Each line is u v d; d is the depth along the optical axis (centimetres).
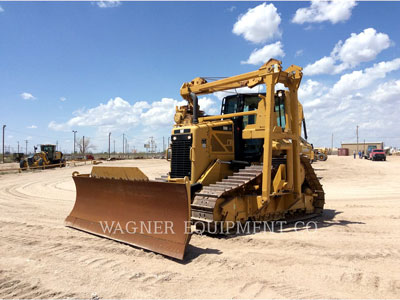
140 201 637
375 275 456
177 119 971
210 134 802
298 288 414
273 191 774
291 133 805
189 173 778
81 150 9181
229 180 739
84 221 747
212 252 565
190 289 412
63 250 578
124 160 5334
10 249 585
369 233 703
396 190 1528
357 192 1482
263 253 559
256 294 397
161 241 568
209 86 872
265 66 746
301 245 606
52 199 1309
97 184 738
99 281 437
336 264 502
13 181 2161
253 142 879
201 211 671
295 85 829
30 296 390
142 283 431
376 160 4175
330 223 817
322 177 2234
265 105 768
